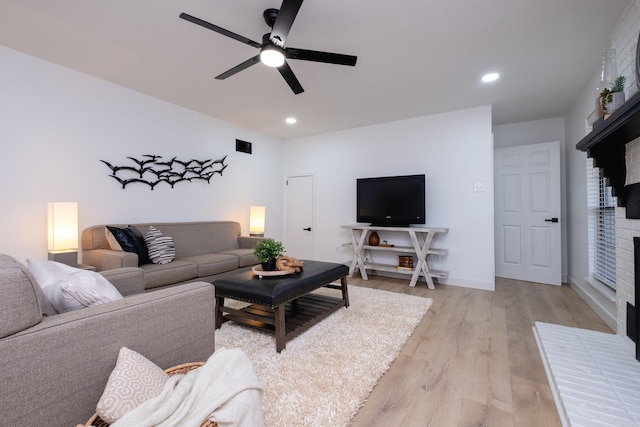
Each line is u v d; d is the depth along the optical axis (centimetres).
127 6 199
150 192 359
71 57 267
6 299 80
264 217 481
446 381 178
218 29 185
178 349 124
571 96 356
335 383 172
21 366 81
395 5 197
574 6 199
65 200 286
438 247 419
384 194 446
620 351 198
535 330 242
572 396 150
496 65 280
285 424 140
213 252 398
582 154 347
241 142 482
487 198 388
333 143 517
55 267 130
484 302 329
